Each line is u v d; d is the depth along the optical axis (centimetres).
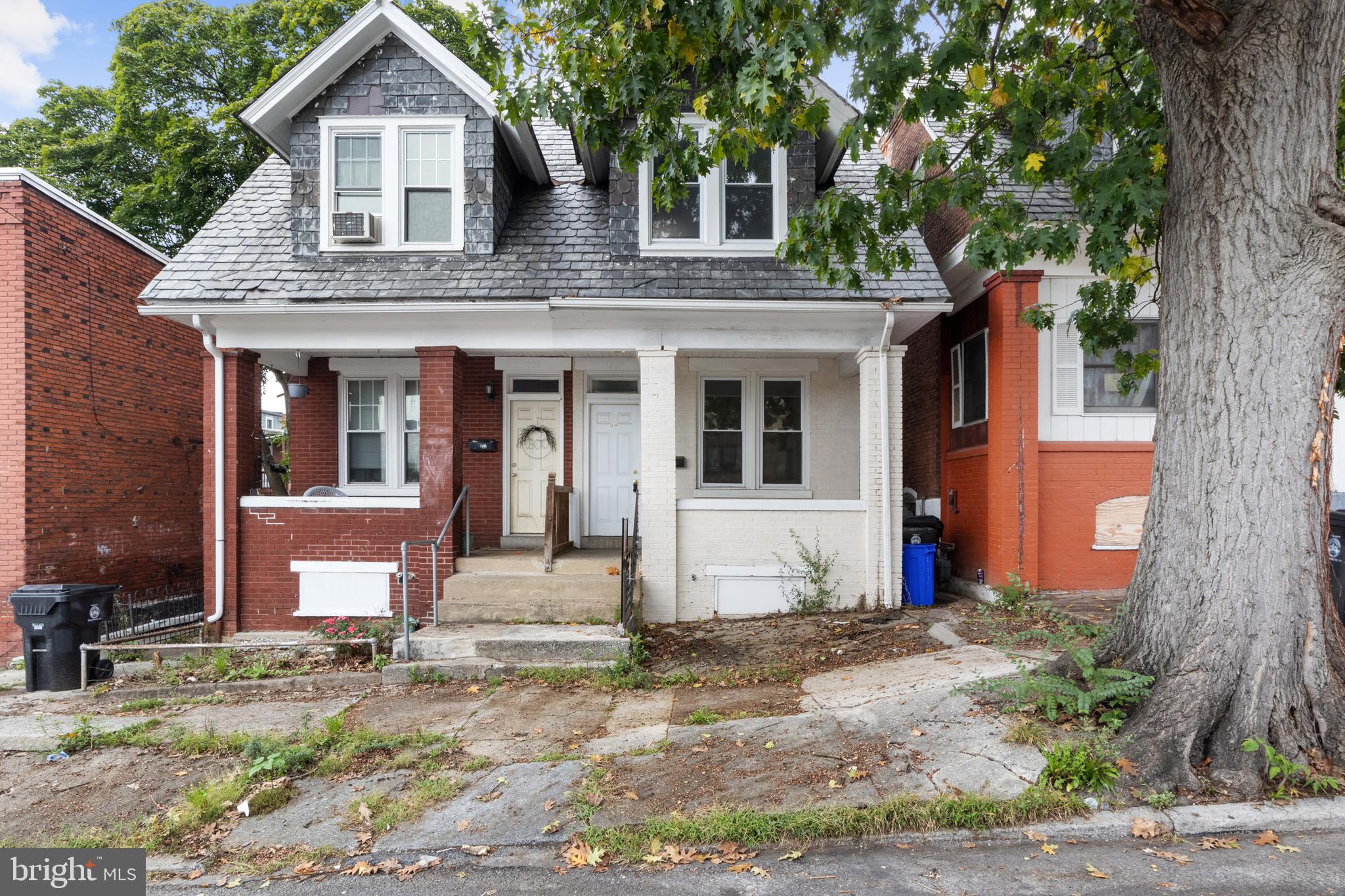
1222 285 491
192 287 920
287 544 954
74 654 809
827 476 1177
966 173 695
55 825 476
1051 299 993
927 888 369
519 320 949
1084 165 642
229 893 393
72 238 1109
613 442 1178
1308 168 470
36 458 1034
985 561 1033
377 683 757
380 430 1184
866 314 952
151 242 1866
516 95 626
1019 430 976
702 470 1187
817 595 966
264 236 1006
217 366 956
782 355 1108
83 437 1129
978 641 760
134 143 1830
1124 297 729
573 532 1153
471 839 434
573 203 1074
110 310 1193
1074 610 869
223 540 948
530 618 868
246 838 448
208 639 937
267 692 747
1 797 519
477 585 891
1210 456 495
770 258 985
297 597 952
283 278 945
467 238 982
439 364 960
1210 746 463
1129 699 495
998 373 993
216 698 727
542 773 509
